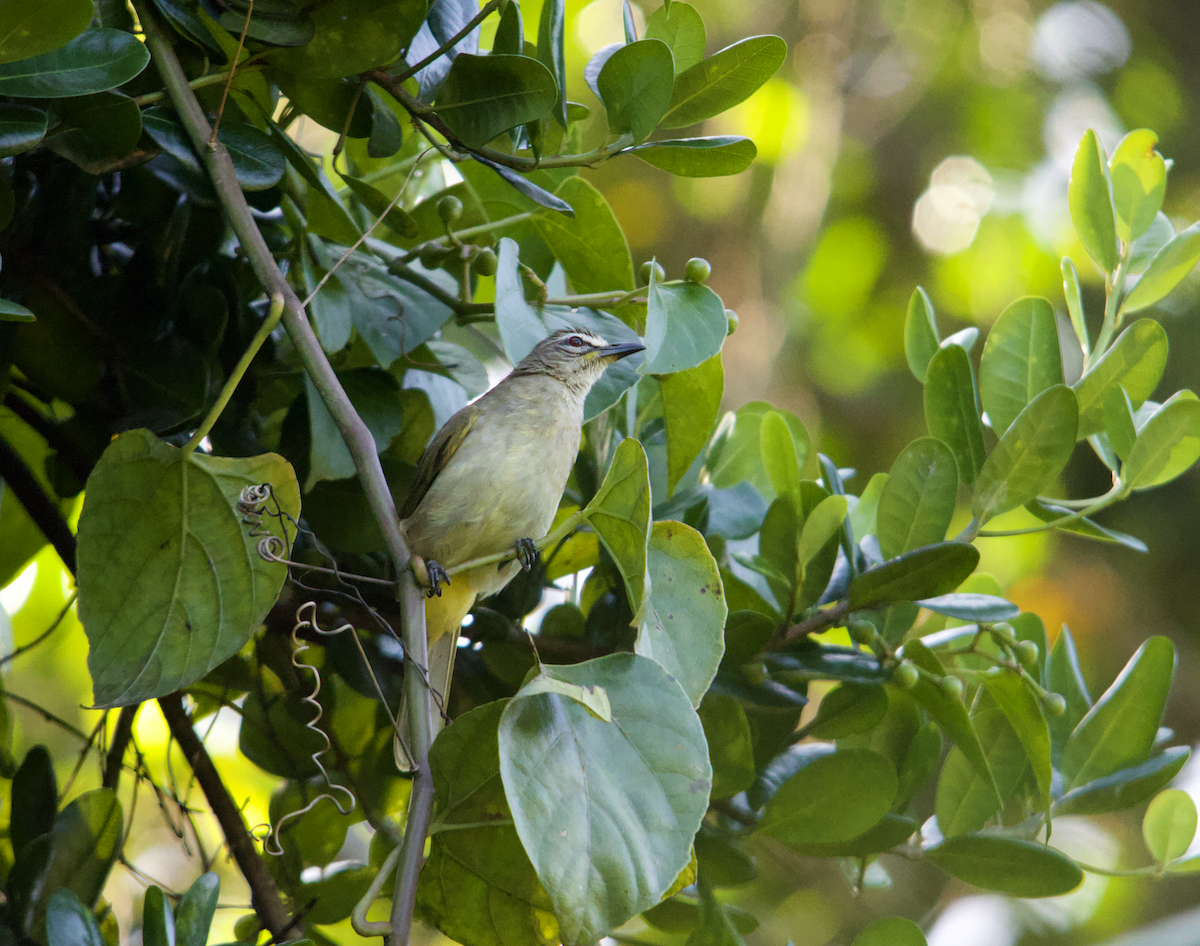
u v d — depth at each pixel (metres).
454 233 7.22
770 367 19.83
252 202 6.71
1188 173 20.47
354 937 7.81
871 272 21.30
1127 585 17.38
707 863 7.06
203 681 7.71
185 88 5.65
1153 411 8.06
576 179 7.06
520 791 4.34
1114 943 8.66
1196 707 16.77
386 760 8.00
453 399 7.91
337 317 6.73
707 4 20.78
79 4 5.00
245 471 5.20
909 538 7.20
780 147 20.53
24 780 6.86
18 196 6.66
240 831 7.05
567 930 4.15
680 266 20.53
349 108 6.45
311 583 7.32
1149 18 21.34
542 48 6.59
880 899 12.83
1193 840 7.14
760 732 7.52
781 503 7.10
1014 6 21.47
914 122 21.27
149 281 6.94
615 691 4.69
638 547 4.88
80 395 7.04
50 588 9.39
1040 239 20.47
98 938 5.31
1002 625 7.89
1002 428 7.64
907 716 7.73
